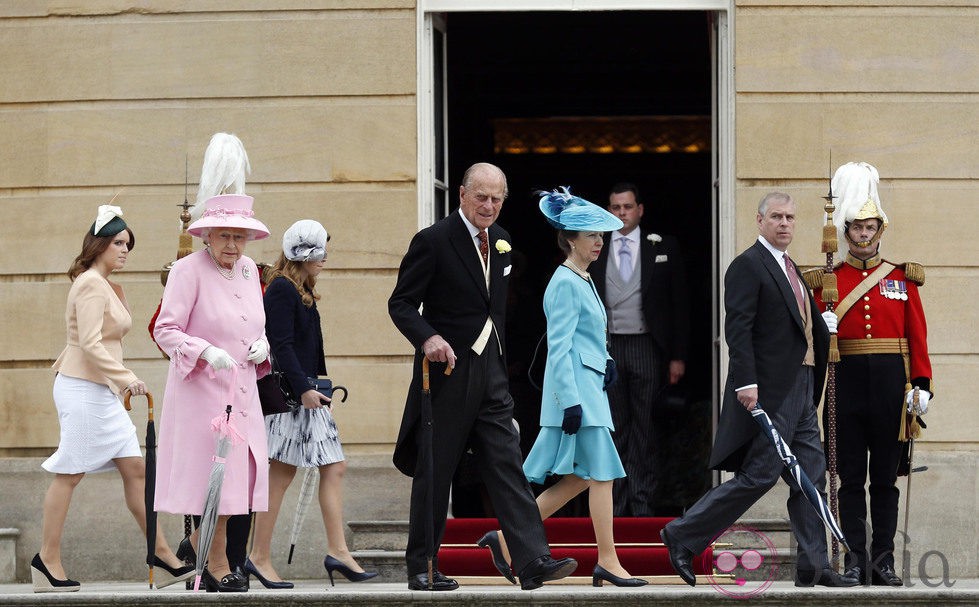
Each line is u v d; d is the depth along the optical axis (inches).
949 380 1157.1
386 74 1189.1
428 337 856.3
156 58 1202.0
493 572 1050.7
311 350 996.6
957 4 1173.7
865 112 1169.4
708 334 1662.2
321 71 1190.9
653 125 1774.1
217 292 900.0
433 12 1198.9
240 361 898.7
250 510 903.1
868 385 973.2
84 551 1172.5
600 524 930.1
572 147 1776.6
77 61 1206.9
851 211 988.6
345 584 1072.2
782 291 923.4
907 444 995.3
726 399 927.0
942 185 1168.8
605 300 1224.2
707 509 905.5
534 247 1772.9
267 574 1015.0
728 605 824.3
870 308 976.9
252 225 893.2
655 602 823.7
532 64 1681.8
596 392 929.5
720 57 1191.6
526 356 1432.1
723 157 1181.7
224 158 1006.4
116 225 982.4
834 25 1172.5
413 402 884.0
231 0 1197.1
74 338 974.4
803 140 1169.4
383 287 1178.6
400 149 1184.8
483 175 877.2
